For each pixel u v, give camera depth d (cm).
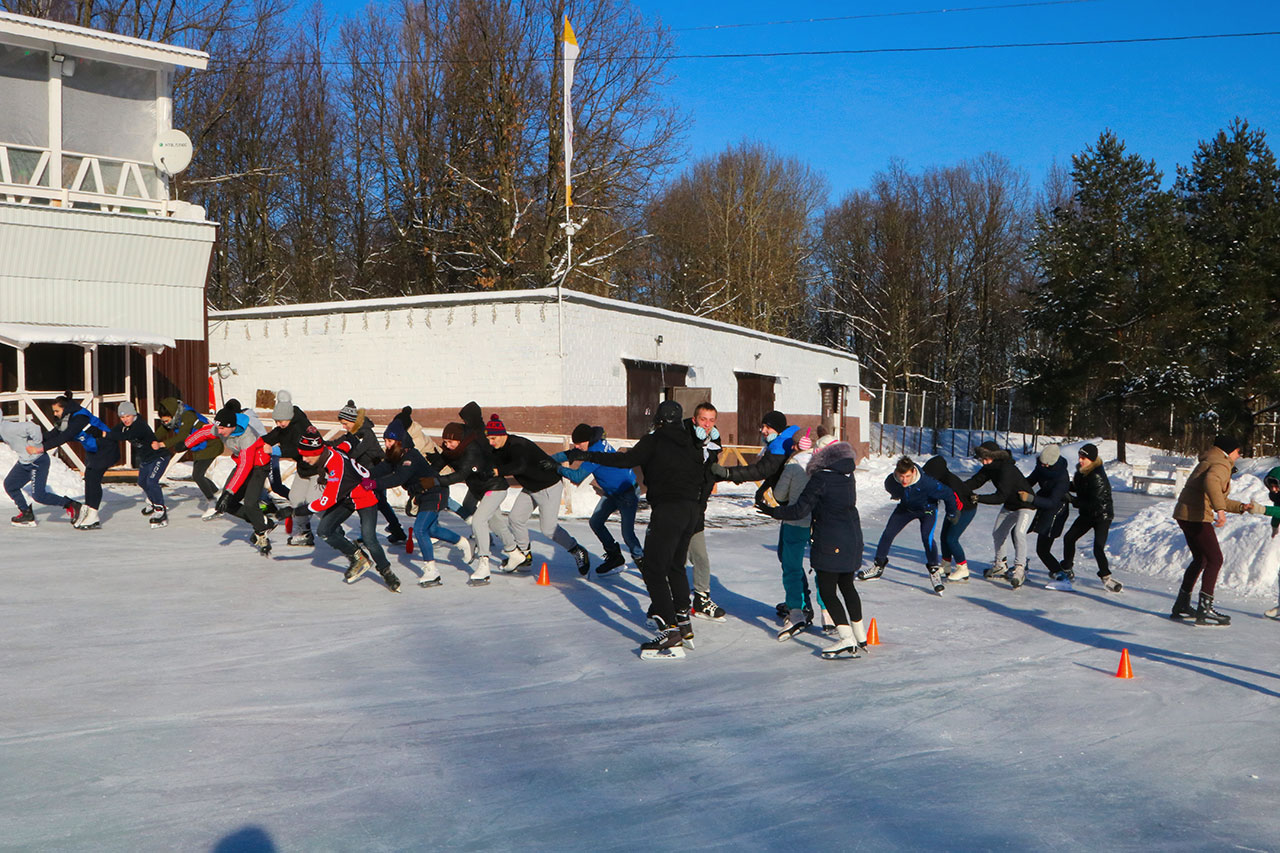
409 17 3588
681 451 737
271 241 3894
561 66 3212
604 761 508
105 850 389
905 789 478
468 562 1107
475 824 425
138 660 684
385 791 459
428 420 2008
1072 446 4653
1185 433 3988
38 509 1426
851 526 730
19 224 1780
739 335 2677
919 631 843
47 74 1892
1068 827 434
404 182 3581
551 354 1886
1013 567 1155
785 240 4862
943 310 5644
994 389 5478
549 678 669
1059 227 4128
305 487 1159
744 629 836
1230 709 628
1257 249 3812
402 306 2033
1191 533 902
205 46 3450
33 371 1883
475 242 3344
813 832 424
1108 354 3766
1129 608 977
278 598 905
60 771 474
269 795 451
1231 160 4106
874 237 5828
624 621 851
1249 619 935
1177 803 466
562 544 1040
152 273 1961
